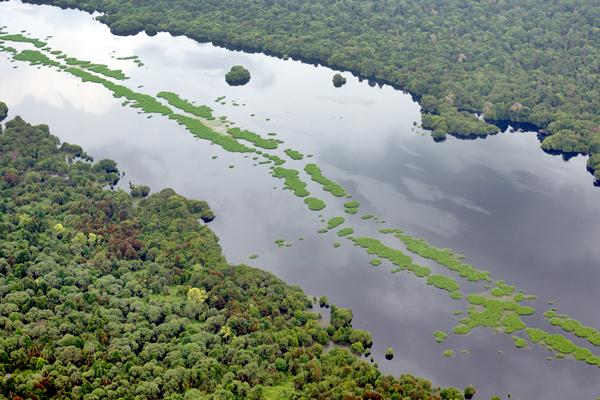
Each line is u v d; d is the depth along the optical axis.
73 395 171.88
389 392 179.75
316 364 187.25
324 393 175.62
